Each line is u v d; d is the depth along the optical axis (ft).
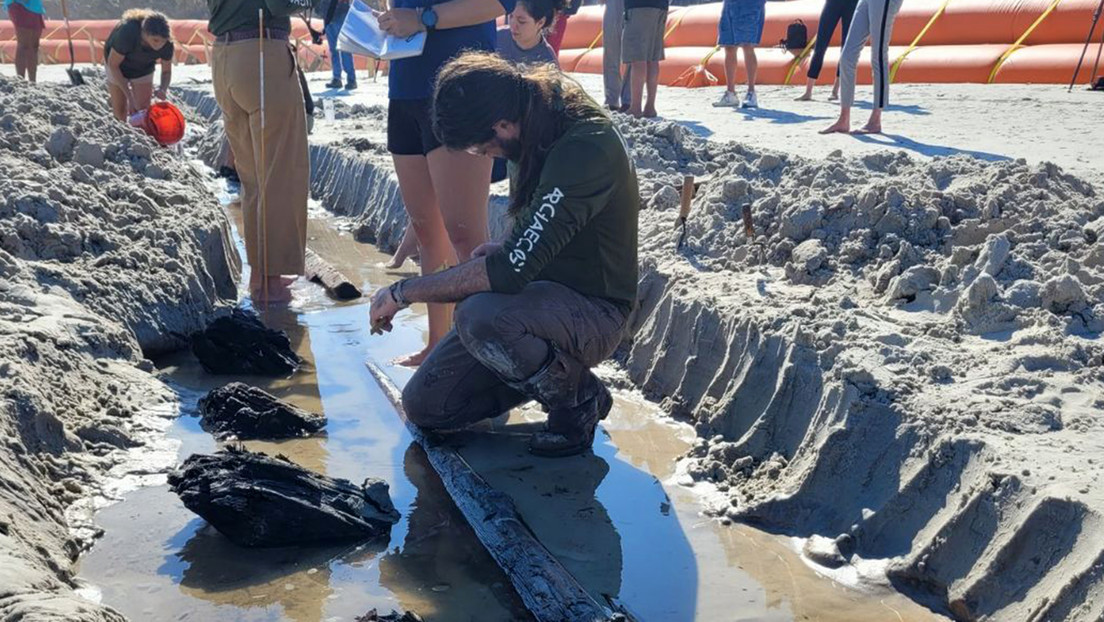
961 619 11.85
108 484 14.79
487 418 16.89
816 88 53.98
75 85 40.55
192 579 12.78
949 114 39.52
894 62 54.65
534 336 15.02
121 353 18.63
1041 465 12.13
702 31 63.46
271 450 16.34
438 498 15.02
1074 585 10.73
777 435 15.60
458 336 16.01
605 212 14.80
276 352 19.75
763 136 33.58
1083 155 28.45
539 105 14.11
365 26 18.03
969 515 12.23
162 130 33.47
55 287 19.13
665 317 19.57
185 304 21.22
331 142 40.96
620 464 16.11
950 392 14.20
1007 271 17.04
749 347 16.92
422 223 18.98
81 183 23.57
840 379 14.80
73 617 9.68
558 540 13.85
